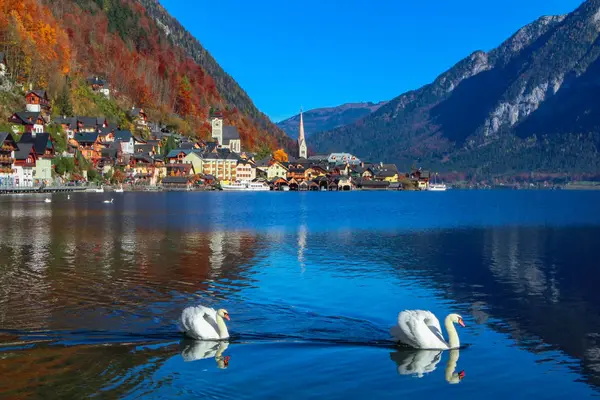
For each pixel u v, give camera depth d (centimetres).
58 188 16662
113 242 5172
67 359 1962
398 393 1745
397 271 3881
